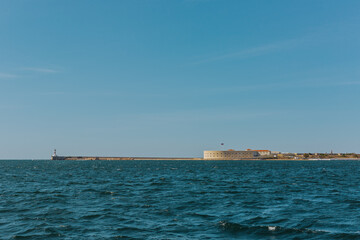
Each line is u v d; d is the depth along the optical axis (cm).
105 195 4394
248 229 2394
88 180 7219
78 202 3753
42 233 2319
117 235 2261
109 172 11306
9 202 3734
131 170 13062
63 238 2194
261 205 3525
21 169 14050
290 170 12694
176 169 14038
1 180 7212
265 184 6138
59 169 14162
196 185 5909
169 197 4188
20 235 2269
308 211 3116
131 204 3603
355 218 2750
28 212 3111
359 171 11606
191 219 2784
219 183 6366
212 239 2152
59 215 2964
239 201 3825
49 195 4356
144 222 2673
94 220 2753
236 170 12850
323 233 2250
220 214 3000
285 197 4175
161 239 2155
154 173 10575
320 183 6331
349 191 4844
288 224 2542
